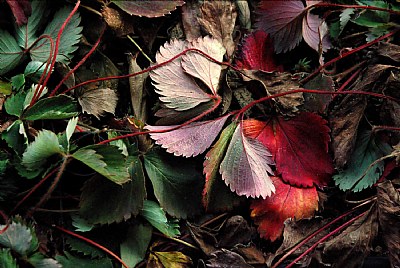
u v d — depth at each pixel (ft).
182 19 2.43
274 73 2.37
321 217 2.34
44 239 2.25
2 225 2.16
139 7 2.38
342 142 2.36
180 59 2.34
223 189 2.32
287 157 2.35
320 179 2.36
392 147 2.36
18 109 2.25
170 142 2.28
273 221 2.33
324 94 2.37
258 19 2.45
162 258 2.31
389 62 2.41
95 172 2.28
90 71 2.39
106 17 2.37
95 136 2.31
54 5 2.38
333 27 2.49
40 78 2.32
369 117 2.42
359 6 2.42
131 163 2.27
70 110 2.28
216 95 2.35
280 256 2.32
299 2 2.44
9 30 2.34
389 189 2.30
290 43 2.44
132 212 2.27
